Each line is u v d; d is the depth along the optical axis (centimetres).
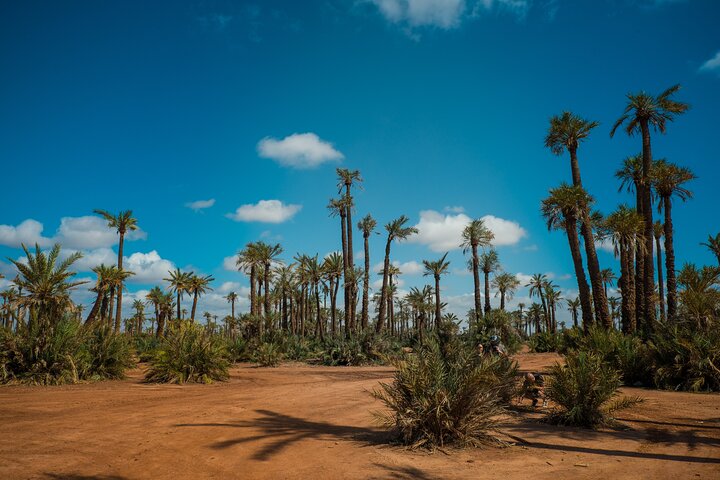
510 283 6309
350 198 4553
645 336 2173
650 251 2725
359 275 4609
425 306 5450
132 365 1941
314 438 641
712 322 1443
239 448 579
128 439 618
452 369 666
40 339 1395
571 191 2705
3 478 434
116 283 3838
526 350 3841
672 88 2739
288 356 3080
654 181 2916
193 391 1238
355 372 2100
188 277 5484
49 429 668
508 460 532
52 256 1684
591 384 729
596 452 567
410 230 4309
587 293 2722
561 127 2942
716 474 468
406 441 602
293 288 5666
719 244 3216
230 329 6203
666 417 812
